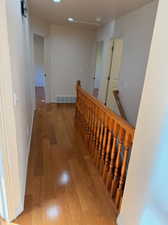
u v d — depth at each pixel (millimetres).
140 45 3027
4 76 1132
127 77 3588
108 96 4906
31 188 1871
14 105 1356
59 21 4371
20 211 1541
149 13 2729
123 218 1415
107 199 1792
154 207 1010
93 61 5633
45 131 3375
